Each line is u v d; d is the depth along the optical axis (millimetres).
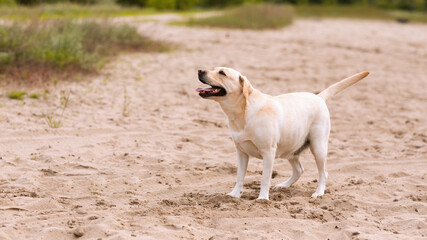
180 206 6293
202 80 6066
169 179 7422
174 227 5523
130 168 7852
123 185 7098
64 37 14477
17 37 13750
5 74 12523
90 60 14461
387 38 27719
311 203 6453
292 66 17672
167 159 8344
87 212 5961
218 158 8586
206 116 11242
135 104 11734
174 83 14023
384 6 65188
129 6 41906
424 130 10852
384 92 14570
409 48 23781
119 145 8938
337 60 19484
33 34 14602
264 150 6293
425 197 6766
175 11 42312
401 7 65562
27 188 6758
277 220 5766
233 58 18438
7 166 7582
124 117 10656
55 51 13875
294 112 6473
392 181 7539
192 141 9508
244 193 6891
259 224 5652
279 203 6359
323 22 38844
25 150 8344
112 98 12000
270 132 6211
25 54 13438
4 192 6578
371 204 6512
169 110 11508
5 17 16031
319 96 6977
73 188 6879
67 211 6031
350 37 27344
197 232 5426
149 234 5266
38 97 11359
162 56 17844
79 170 7605
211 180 7562
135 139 9336
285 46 22281
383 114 12164
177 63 16750
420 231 5660
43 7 17828
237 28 28109
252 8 31547
